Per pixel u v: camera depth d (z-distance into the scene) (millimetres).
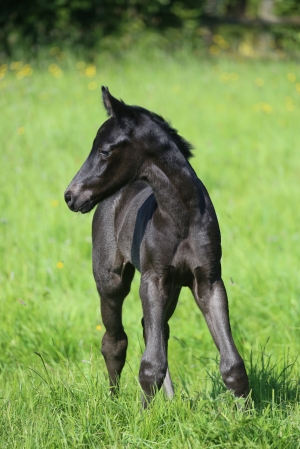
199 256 6691
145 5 28516
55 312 9797
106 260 7750
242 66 25844
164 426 6453
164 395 7035
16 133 18062
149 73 24312
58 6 27062
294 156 16828
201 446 6043
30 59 25453
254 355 8602
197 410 6535
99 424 6645
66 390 7176
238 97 21797
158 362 6430
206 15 31094
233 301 10078
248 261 11031
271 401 7012
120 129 6602
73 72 23969
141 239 6934
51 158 16453
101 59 25812
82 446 6336
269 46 32281
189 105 20531
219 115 19812
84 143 17391
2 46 26453
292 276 10531
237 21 30984
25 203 13617
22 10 27156
